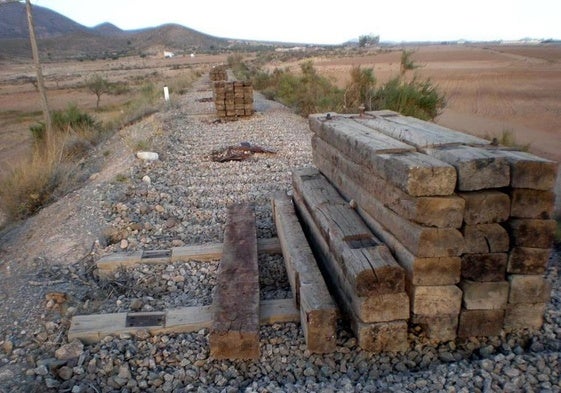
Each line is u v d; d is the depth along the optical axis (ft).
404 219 11.87
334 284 13.99
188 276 17.28
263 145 39.93
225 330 11.82
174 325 13.58
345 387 10.83
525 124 55.77
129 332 13.43
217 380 11.79
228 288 13.85
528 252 11.50
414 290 11.57
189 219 23.02
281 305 14.23
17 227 24.30
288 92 75.66
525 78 117.50
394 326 11.71
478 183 10.93
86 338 13.34
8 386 11.64
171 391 11.75
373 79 50.01
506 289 11.71
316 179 19.57
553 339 12.23
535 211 11.25
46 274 17.46
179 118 58.03
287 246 15.75
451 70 146.41
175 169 32.76
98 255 19.01
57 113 55.21
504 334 12.42
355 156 14.58
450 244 11.16
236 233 17.92
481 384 10.66
